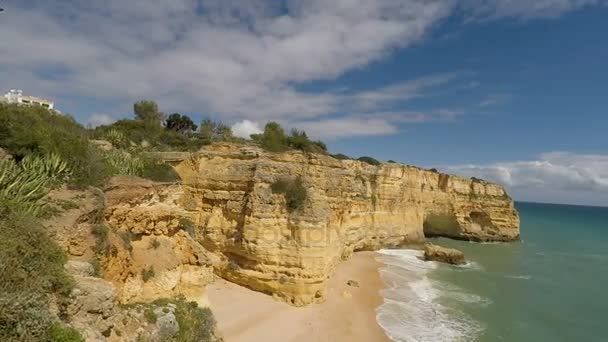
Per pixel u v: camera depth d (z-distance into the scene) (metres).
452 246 61.31
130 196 16.38
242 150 31.23
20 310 7.70
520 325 26.66
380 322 25.05
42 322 7.92
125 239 15.08
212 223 29.25
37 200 11.86
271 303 24.92
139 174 23.45
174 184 19.14
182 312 14.50
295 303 25.28
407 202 58.66
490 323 26.53
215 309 22.67
